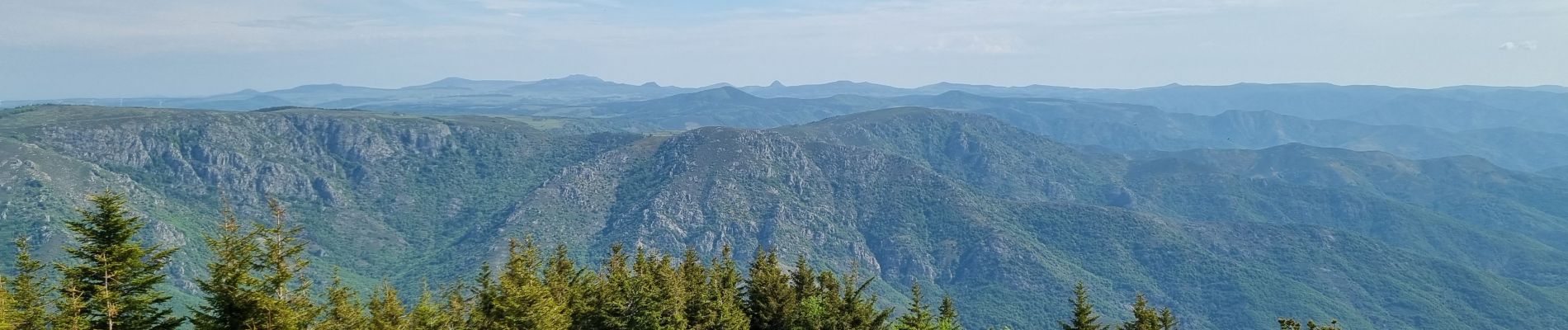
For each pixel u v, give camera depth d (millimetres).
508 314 80812
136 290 58031
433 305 88625
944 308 114438
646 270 108812
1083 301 99375
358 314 76562
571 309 90750
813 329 97062
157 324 59062
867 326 99062
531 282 84750
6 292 57094
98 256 55406
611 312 92688
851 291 102625
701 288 97750
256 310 59906
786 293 99812
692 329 91562
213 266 59844
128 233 56719
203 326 59875
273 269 61969
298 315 62344
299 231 63969
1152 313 100812
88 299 56562
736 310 96625
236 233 61500
